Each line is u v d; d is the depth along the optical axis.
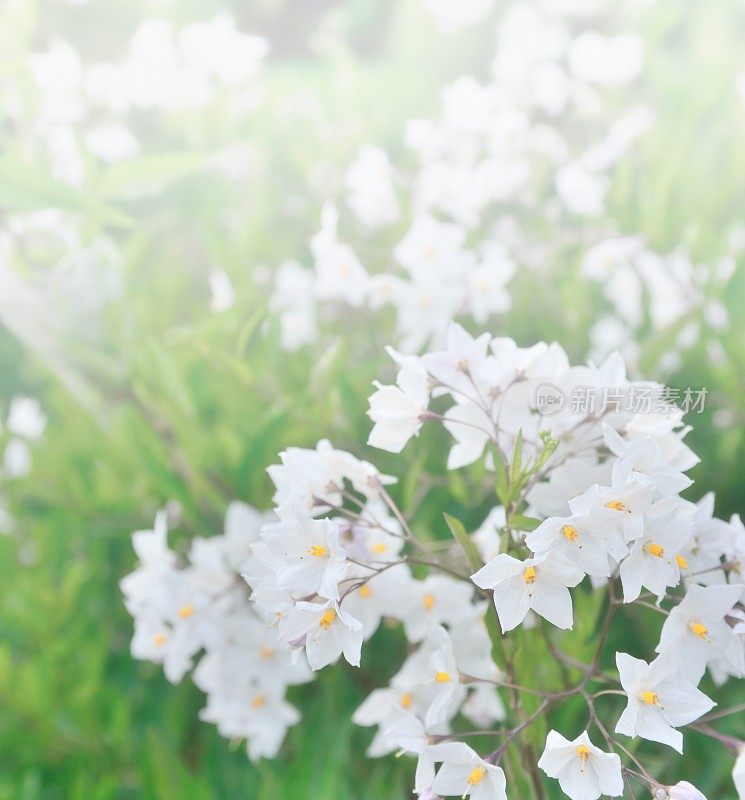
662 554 0.36
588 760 0.35
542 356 0.39
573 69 0.88
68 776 0.57
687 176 0.75
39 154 0.57
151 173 0.47
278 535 0.36
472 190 0.71
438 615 0.43
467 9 1.52
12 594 0.63
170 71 0.87
